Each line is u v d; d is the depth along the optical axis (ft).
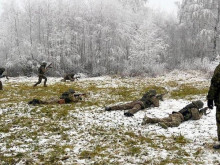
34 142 19.36
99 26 89.35
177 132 21.27
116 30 92.32
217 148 16.99
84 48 94.02
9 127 23.77
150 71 80.02
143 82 63.77
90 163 15.24
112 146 18.15
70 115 28.14
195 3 93.09
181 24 96.07
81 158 16.05
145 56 85.25
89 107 32.55
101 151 17.20
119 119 26.09
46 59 90.07
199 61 84.28
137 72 79.46
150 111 29.50
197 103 25.39
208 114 27.20
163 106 32.40
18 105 34.06
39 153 17.06
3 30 92.48
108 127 23.30
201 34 87.30
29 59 90.17
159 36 97.14
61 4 93.76
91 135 20.92
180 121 23.93
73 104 34.63
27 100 37.88
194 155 16.11
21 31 94.63
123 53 93.66
